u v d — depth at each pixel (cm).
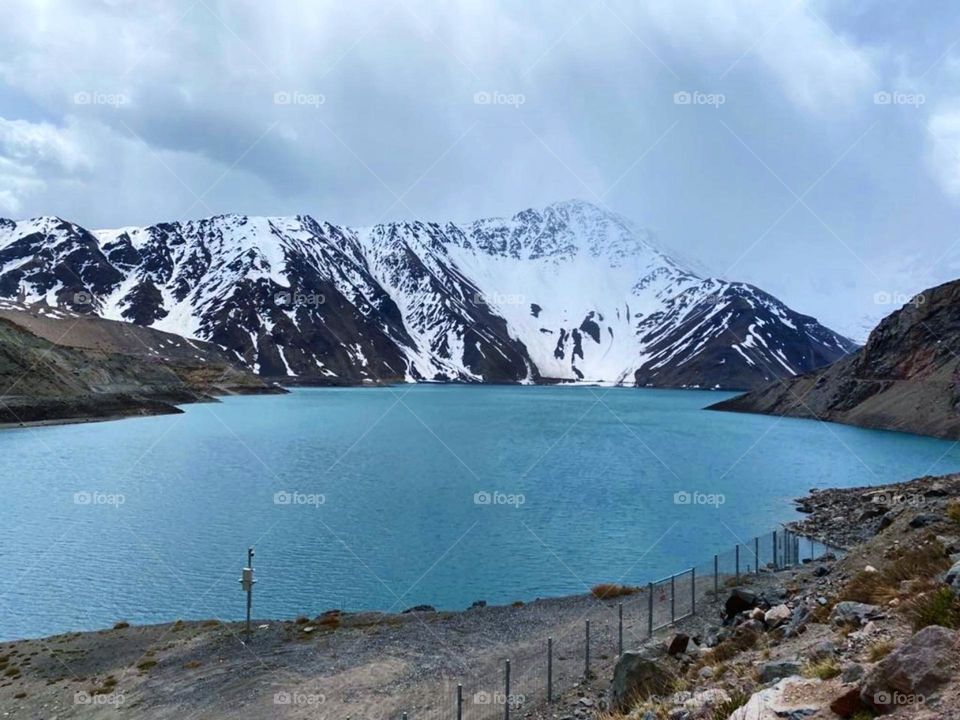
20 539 5319
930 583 1384
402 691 2225
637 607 3023
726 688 1270
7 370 15950
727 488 7562
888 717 747
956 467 9131
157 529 5634
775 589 2506
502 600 3856
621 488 7581
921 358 16675
